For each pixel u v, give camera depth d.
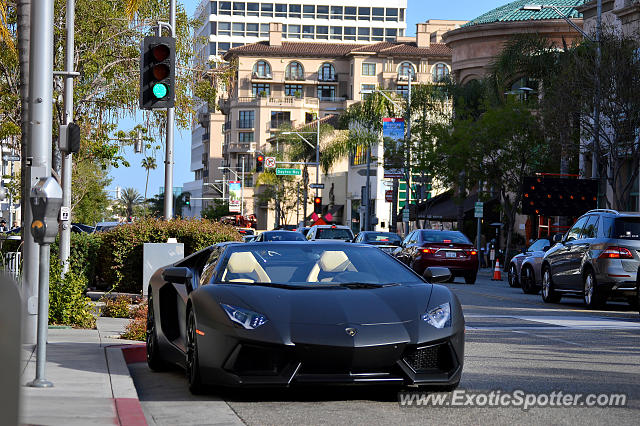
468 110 46.69
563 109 33.12
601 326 14.48
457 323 7.19
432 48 122.12
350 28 151.25
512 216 42.97
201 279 8.33
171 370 9.38
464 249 30.38
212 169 145.25
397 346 6.73
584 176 38.69
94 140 27.53
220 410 6.70
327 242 8.54
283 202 96.62
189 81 29.08
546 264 21.03
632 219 18.50
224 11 148.25
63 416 5.95
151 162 35.81
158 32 25.03
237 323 6.84
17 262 14.88
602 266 18.31
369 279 7.93
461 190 46.69
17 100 25.98
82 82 27.23
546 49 42.78
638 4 37.81
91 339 11.06
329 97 126.94
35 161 10.40
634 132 32.03
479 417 6.38
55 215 7.27
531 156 42.25
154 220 19.97
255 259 8.05
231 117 127.25
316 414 6.50
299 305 7.02
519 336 12.76
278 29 128.12
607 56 32.25
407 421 6.22
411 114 55.41
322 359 6.63
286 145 103.00
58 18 26.80
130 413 6.14
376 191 80.31
